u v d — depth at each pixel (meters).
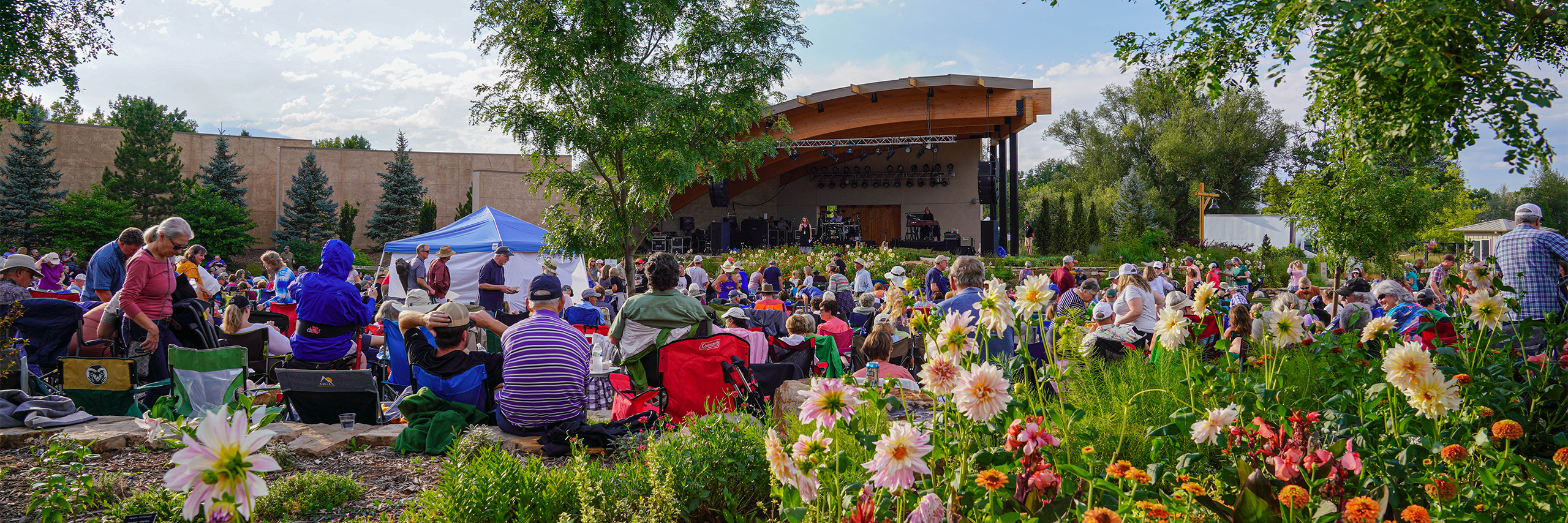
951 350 1.99
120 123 51.12
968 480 1.91
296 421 4.54
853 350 7.18
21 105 15.32
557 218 8.93
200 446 1.34
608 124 8.16
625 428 3.97
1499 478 1.96
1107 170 44.50
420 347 4.27
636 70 8.24
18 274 6.22
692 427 3.24
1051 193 50.09
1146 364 3.50
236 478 1.36
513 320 8.07
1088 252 30.72
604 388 5.32
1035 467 1.83
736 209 30.89
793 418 3.11
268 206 39.66
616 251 9.05
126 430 4.04
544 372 4.02
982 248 28.89
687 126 8.40
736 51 8.76
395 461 3.83
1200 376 2.59
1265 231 30.02
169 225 4.99
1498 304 2.84
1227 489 2.10
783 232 28.50
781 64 8.88
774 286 14.79
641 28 8.38
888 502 1.90
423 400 4.05
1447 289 3.25
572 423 4.00
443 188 38.75
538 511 2.65
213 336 5.51
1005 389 1.83
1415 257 14.37
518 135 8.16
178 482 1.32
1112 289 6.51
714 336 4.13
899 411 3.29
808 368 5.61
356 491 3.28
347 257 6.20
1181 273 19.55
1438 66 3.25
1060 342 2.99
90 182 36.78
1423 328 4.09
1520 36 3.66
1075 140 47.66
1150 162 44.25
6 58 14.09
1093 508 1.79
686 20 8.71
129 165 34.16
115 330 5.21
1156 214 40.41
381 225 35.38
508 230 13.60
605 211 8.77
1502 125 3.36
